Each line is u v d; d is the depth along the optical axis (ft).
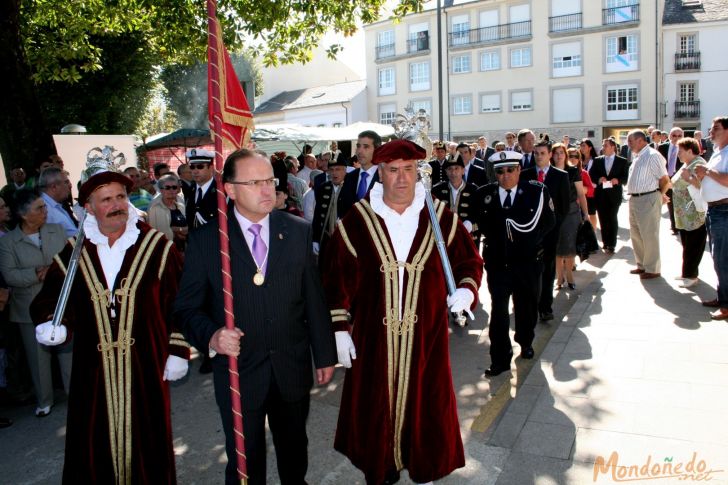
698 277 23.22
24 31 34.68
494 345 15.72
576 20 103.14
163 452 9.85
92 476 9.46
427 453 9.79
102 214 9.64
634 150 23.73
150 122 96.02
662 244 30.86
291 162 37.17
